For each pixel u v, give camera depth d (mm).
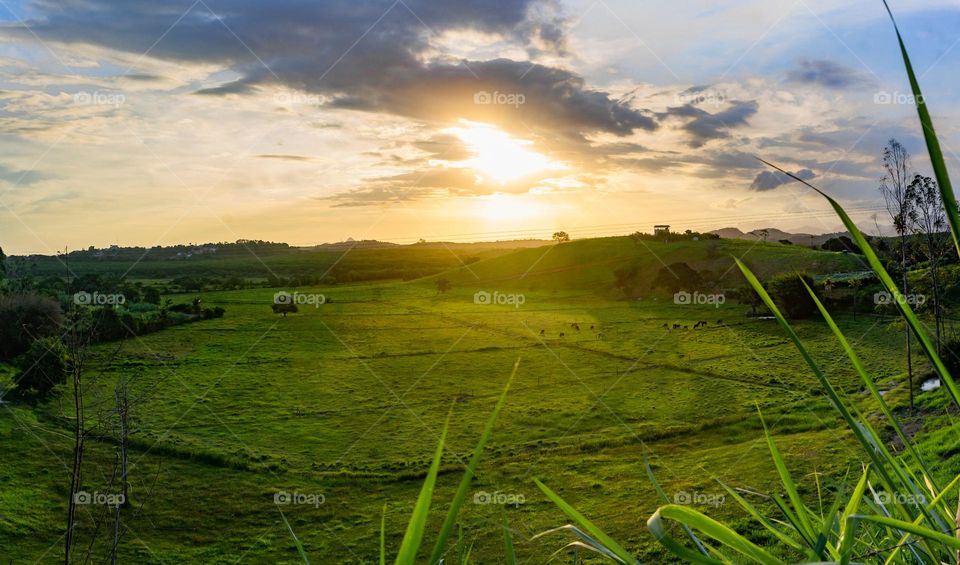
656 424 42812
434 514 27344
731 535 704
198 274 156375
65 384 38000
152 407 48312
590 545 807
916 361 42219
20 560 23906
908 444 939
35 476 31828
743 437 36688
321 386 60281
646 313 95812
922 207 24453
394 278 153750
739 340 67062
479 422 47219
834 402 897
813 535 880
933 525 878
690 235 151500
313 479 35875
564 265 143375
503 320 96438
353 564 24484
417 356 73188
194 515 29797
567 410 48750
